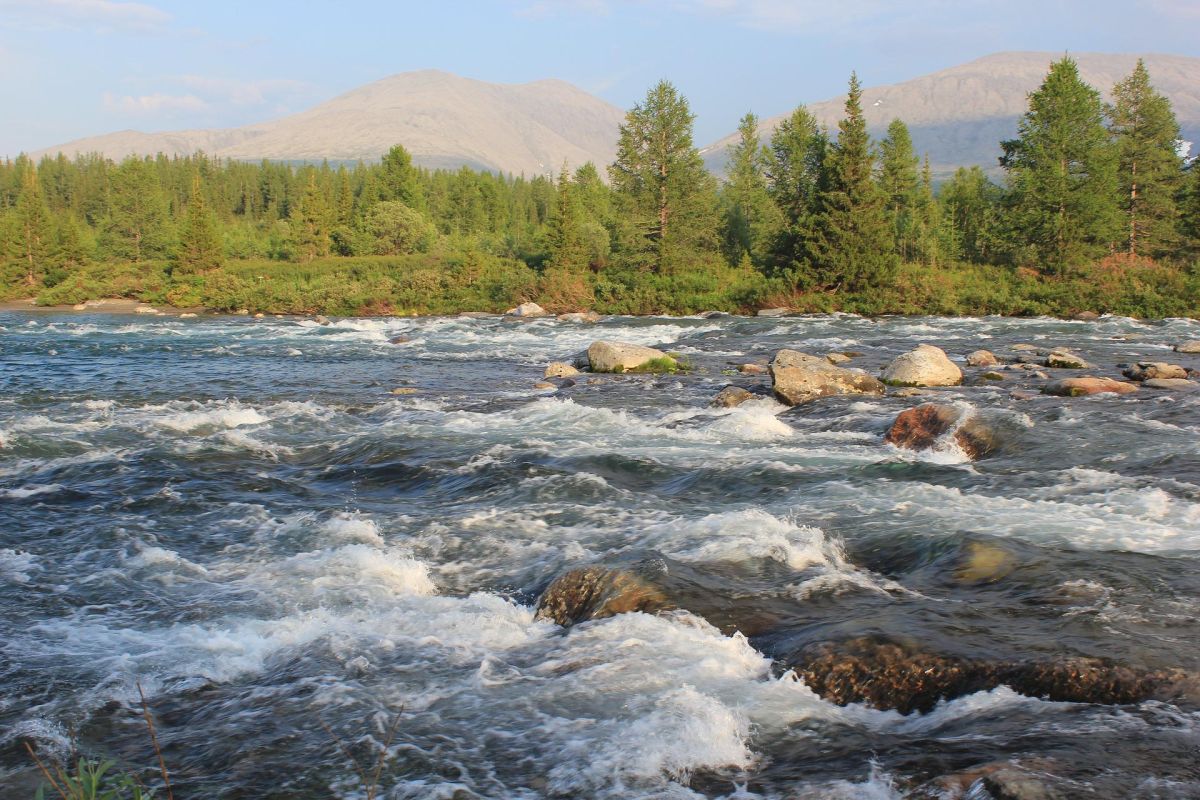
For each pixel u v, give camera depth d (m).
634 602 8.12
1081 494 11.60
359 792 5.41
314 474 14.52
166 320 53.75
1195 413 16.83
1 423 17.75
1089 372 23.95
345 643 7.64
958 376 22.33
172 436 17.09
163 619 8.34
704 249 67.19
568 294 56.59
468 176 126.56
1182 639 6.96
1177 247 63.69
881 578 9.04
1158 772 5.01
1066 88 56.88
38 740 6.12
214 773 5.67
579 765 5.63
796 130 70.75
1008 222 59.09
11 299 75.25
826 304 50.91
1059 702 6.14
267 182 181.25
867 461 14.07
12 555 10.18
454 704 6.50
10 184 168.50
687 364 27.11
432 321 50.47
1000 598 8.09
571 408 19.31
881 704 6.44
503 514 11.74
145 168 100.19
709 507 11.88
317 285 64.12
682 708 6.29
